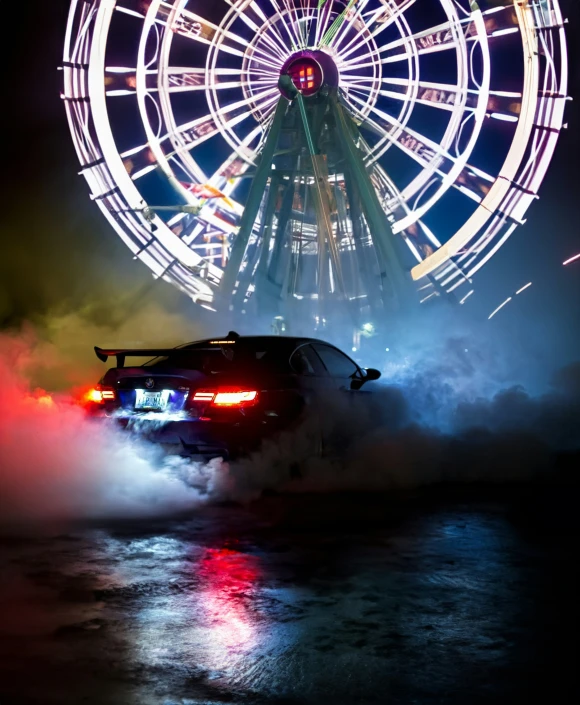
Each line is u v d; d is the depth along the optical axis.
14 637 3.55
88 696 2.96
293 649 3.43
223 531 5.64
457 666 3.25
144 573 4.57
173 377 7.29
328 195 31.19
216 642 3.51
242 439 7.12
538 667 3.24
